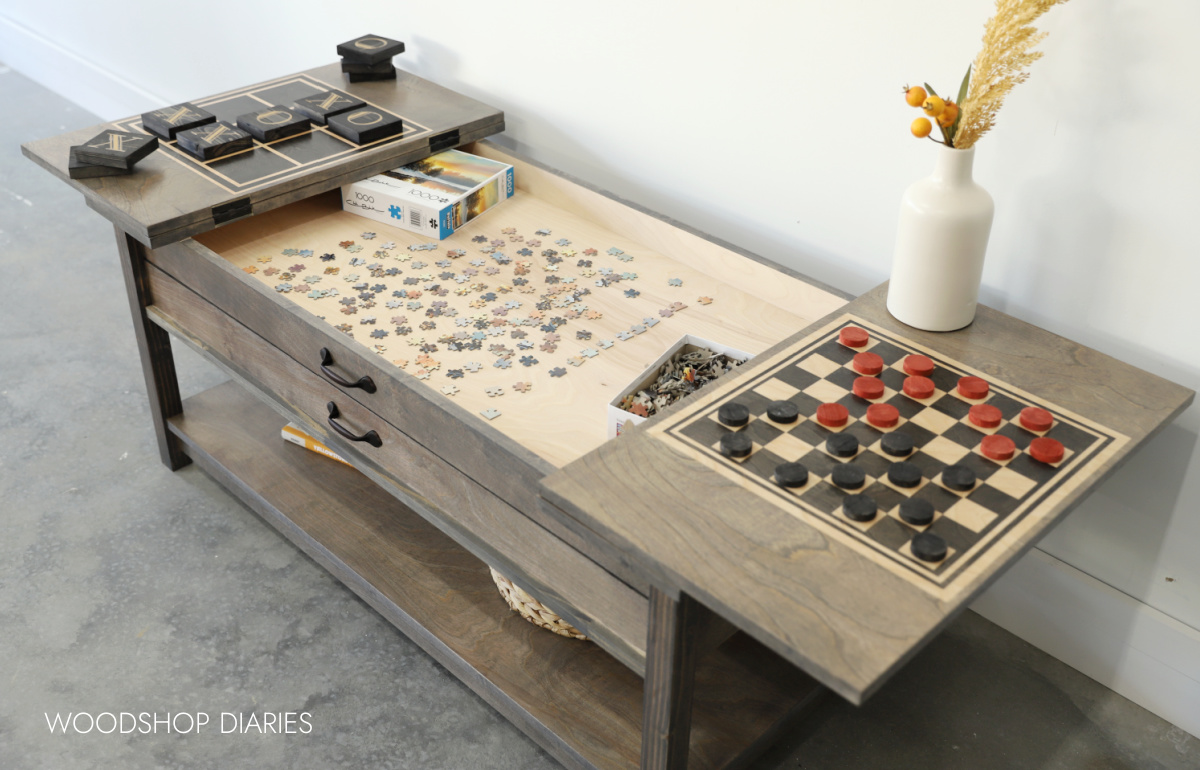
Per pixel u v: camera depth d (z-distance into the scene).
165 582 2.28
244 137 2.21
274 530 2.43
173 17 3.59
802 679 1.92
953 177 1.60
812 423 1.50
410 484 1.83
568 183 2.26
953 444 1.46
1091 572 2.04
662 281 2.04
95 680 2.05
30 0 4.37
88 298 3.22
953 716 2.01
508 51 2.53
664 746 1.54
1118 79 1.64
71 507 2.47
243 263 2.06
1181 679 1.95
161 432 2.54
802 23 1.96
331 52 3.05
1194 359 1.74
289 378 1.99
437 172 2.29
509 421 1.67
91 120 4.26
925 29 1.81
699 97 2.20
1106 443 1.47
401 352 1.82
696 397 1.54
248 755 1.92
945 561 1.26
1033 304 1.90
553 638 2.00
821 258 2.16
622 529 1.30
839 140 2.01
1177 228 1.67
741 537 1.29
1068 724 2.00
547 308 1.95
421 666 2.11
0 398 2.79
